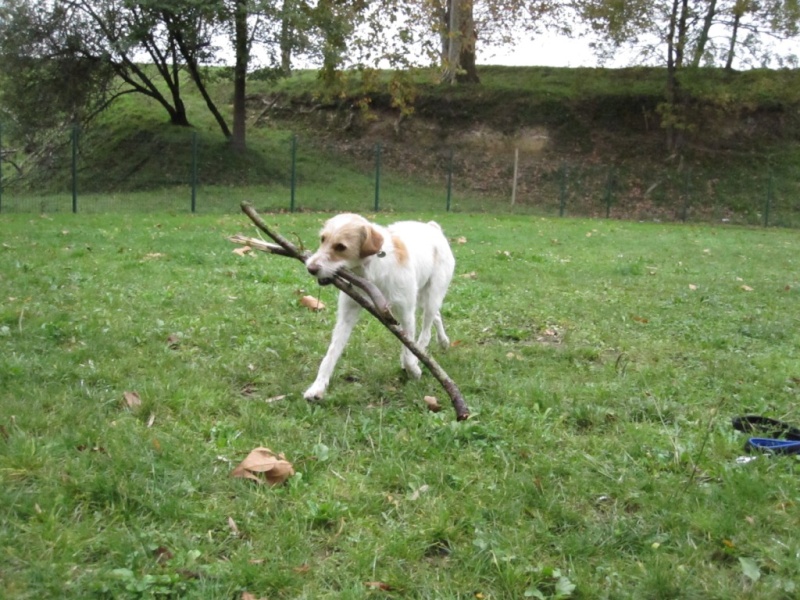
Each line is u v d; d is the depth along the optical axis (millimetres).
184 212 20438
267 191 26359
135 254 9961
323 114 34875
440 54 29109
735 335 7012
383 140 33656
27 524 2928
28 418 3887
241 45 28047
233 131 29938
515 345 6367
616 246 15414
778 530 3207
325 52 27391
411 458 3789
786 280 11234
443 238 5730
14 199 20938
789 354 6414
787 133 33344
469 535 3105
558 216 26109
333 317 6824
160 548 2854
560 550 3000
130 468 3422
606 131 33875
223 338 5840
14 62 27062
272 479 3434
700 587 2779
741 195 30234
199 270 8938
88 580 2613
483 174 31828
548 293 8852
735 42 30234
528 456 3852
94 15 27578
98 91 29297
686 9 30141
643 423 4457
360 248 4531
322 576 2779
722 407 4875
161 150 29094
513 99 35094
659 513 3312
